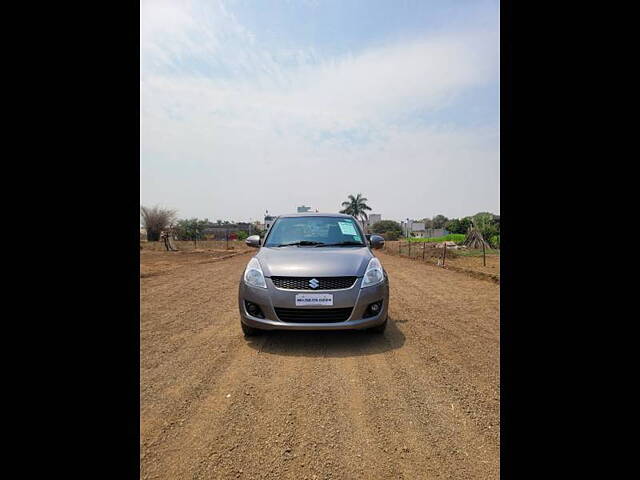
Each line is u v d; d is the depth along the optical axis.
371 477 1.76
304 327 3.62
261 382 2.92
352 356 3.51
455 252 19.03
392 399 2.61
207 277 9.74
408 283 8.66
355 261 3.99
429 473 1.79
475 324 4.76
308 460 1.90
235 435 2.14
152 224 28.36
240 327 4.64
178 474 1.78
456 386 2.83
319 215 5.36
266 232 5.28
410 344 3.88
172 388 2.81
